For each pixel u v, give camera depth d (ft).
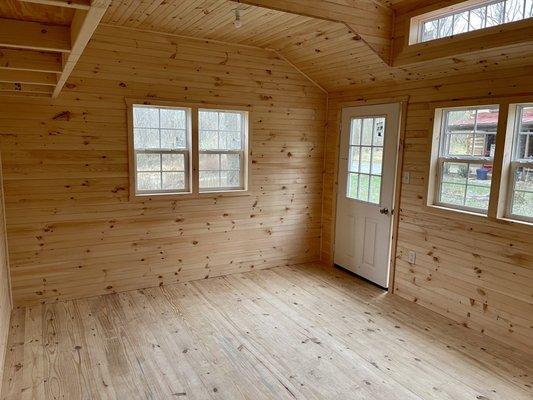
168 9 10.62
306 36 12.42
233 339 10.30
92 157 12.28
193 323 11.14
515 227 9.87
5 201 11.37
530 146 9.80
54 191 11.94
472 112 11.03
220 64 13.80
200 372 8.82
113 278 13.12
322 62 13.92
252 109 14.66
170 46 12.91
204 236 14.51
